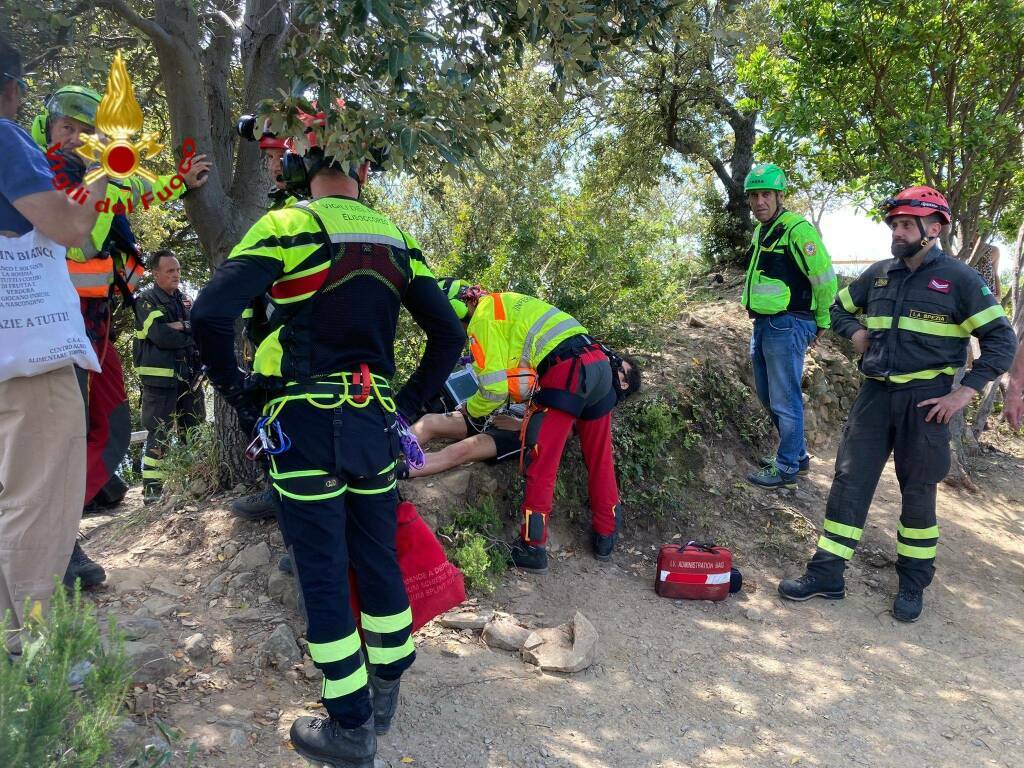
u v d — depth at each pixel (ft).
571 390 13.62
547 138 29.86
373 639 8.60
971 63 20.17
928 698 11.92
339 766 8.16
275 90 12.98
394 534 8.60
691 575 14.12
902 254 14.29
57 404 8.27
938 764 10.29
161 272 18.71
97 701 5.88
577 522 15.92
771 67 21.08
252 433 8.05
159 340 18.31
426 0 8.59
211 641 10.41
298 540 7.85
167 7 12.31
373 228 8.14
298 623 11.00
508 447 15.06
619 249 20.58
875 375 14.58
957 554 17.25
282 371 7.80
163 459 15.51
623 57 31.48
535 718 10.22
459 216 19.98
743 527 16.97
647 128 37.86
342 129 8.20
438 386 9.09
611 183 38.14
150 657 9.37
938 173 21.09
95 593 11.29
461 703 10.29
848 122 20.77
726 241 36.70
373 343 8.07
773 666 12.45
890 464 21.09
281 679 9.93
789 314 17.63
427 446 15.75
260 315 8.45
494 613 12.74
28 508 8.21
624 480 16.75
